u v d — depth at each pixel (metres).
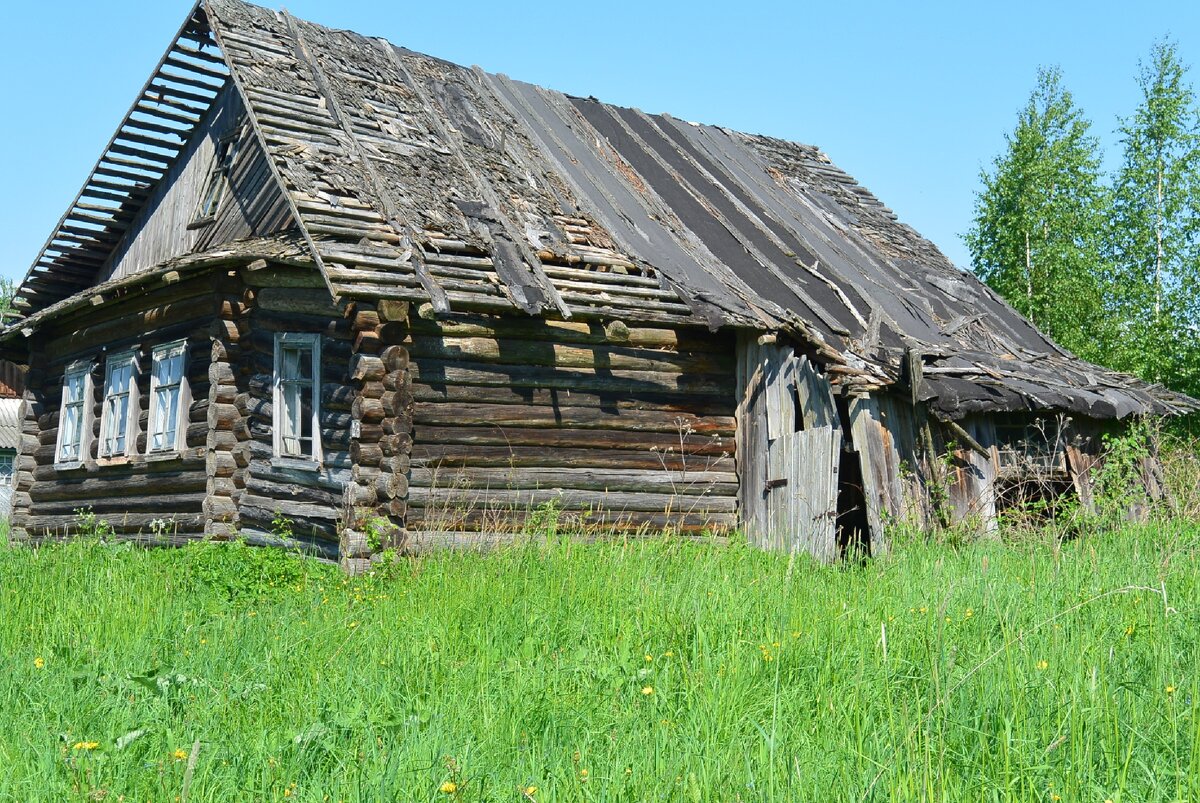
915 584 8.18
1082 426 13.90
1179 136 26.47
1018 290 26.83
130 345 14.24
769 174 18.31
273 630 7.18
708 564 9.36
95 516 14.52
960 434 12.56
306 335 11.55
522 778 4.31
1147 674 5.36
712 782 4.15
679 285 12.48
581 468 11.82
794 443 11.97
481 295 10.90
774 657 5.87
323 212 11.07
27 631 7.52
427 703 5.36
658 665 6.01
